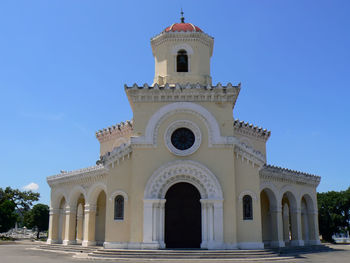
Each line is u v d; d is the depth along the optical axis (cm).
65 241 3544
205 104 2883
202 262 2244
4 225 6419
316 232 3784
